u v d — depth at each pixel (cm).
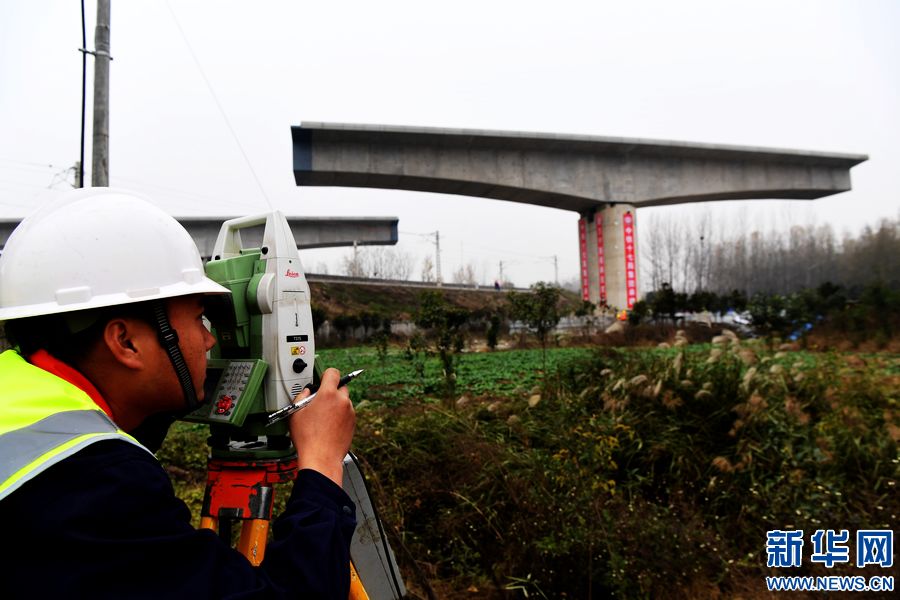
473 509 339
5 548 76
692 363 519
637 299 2795
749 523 345
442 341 976
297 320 161
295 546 94
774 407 436
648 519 306
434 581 308
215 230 2564
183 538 83
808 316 1764
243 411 148
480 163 2580
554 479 347
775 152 2842
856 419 436
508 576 294
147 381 107
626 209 2814
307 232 4097
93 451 83
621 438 436
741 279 5816
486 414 557
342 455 122
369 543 188
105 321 103
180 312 114
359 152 2395
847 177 3056
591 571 276
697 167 2906
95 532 77
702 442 427
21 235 111
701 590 283
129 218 112
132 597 77
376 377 1049
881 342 1516
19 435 82
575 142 2616
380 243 4341
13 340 106
